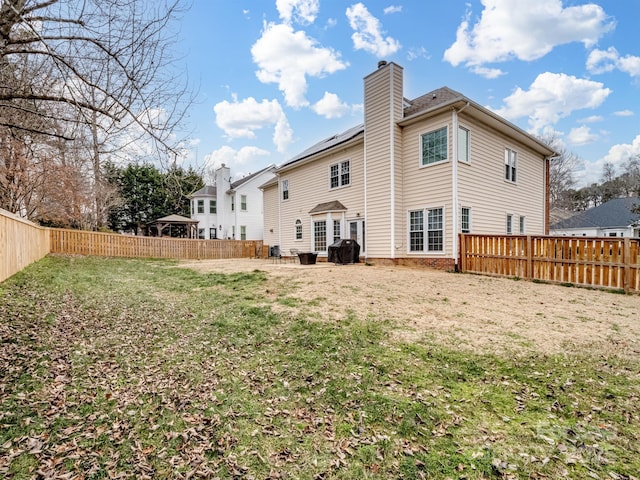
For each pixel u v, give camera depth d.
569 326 5.00
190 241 20.05
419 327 5.00
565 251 8.42
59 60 3.77
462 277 9.60
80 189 13.27
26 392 3.01
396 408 2.89
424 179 12.28
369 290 7.50
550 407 2.88
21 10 3.46
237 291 7.88
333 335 4.72
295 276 9.45
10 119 4.59
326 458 2.31
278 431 2.62
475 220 12.41
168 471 2.17
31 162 9.19
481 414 2.79
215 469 2.20
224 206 30.69
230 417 2.79
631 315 5.59
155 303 6.78
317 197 17.14
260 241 22.89
